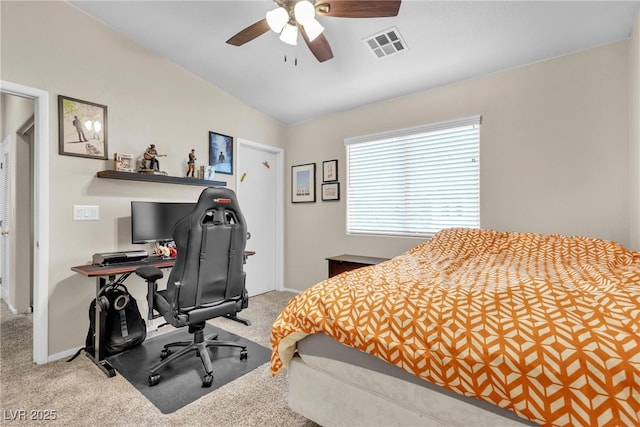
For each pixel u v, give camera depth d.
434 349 0.96
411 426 1.06
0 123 3.56
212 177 3.18
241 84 3.27
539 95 2.47
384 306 1.14
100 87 2.46
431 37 2.29
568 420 0.77
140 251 2.46
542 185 2.45
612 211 2.19
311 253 3.91
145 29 2.53
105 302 2.07
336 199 3.67
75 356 2.19
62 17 2.25
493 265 1.89
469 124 2.77
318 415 1.32
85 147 2.36
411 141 3.16
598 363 0.76
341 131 3.66
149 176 2.59
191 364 2.07
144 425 1.47
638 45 1.89
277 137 4.09
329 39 2.41
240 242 1.97
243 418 1.53
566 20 2.02
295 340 1.34
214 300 1.88
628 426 0.71
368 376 1.16
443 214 2.96
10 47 2.02
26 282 3.16
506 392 0.84
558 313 0.92
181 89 3.02
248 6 2.23
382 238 3.30
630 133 2.09
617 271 1.50
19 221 3.13
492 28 2.15
